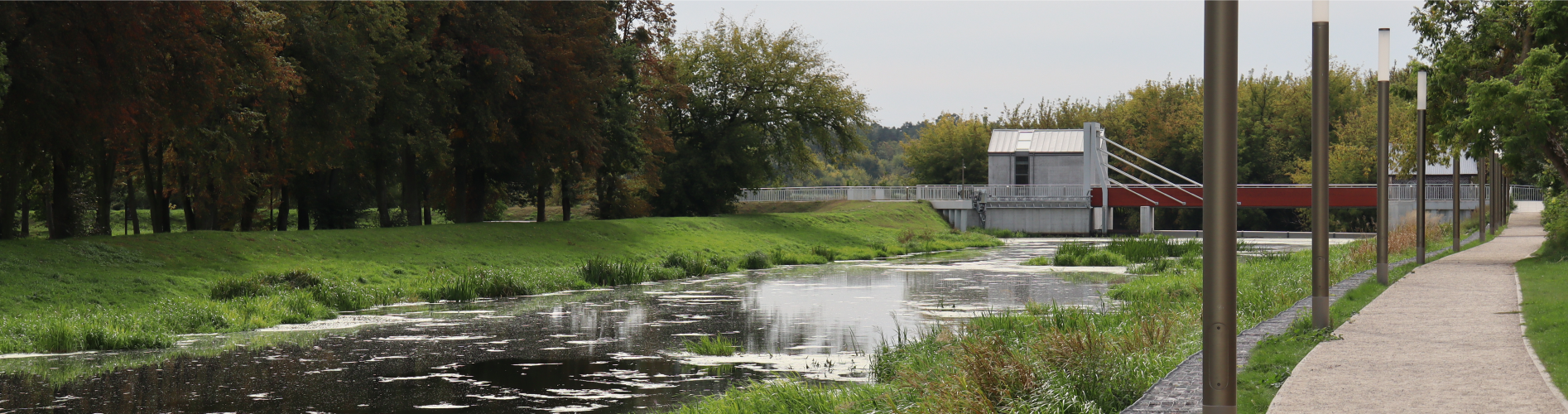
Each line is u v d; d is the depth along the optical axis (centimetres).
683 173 7750
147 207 9981
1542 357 1231
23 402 1523
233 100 3491
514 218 10444
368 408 1484
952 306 2952
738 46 7888
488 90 4609
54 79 2633
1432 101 3556
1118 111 13588
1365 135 10888
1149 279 3578
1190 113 12544
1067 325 1881
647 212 7500
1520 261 3088
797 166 8400
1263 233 9081
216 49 3008
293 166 4466
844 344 2141
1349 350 1310
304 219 5794
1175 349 1377
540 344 2159
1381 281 2353
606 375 1766
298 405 1507
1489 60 3384
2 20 2511
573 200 7231
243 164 4012
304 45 3700
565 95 4875
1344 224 10962
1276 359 1262
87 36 2731
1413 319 1656
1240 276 3053
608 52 5253
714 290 3591
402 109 4297
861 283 3862
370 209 8681
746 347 2111
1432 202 8356
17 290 2450
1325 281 1545
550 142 4928
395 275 3588
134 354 2017
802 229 7212
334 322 2594
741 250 5688
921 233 7975
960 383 1091
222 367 1859
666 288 3684
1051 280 3941
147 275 2839
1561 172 3322
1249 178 12175
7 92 2595
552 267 4244
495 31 4566
